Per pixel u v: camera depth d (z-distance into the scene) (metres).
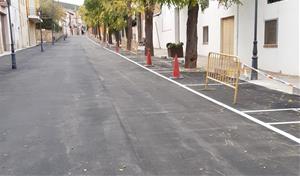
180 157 6.27
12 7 47.81
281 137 7.29
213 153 6.43
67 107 10.48
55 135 7.71
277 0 17.38
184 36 34.16
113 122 8.63
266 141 7.05
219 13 24.75
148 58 22.58
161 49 42.25
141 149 6.70
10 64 26.08
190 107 10.18
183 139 7.25
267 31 18.34
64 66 23.55
